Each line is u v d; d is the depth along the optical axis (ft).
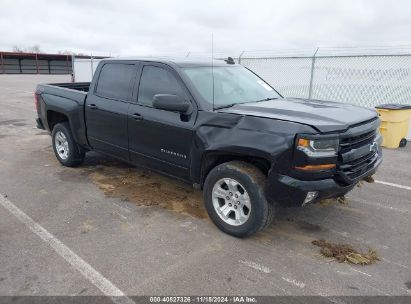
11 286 9.88
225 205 12.78
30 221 13.67
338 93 37.52
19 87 77.25
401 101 33.94
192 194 16.33
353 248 12.00
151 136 14.64
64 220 13.78
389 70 34.24
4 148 24.61
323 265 11.01
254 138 11.41
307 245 12.14
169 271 10.62
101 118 16.97
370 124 12.58
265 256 11.44
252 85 15.99
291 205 11.25
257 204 11.62
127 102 15.72
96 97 17.33
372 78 35.29
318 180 11.03
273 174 11.12
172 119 13.69
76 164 20.07
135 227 13.26
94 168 20.03
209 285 10.01
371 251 11.77
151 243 12.16
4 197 15.92
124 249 11.78
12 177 18.56
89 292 9.69
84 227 13.24
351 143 11.64
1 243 12.07
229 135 11.99
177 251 11.68
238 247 11.96
